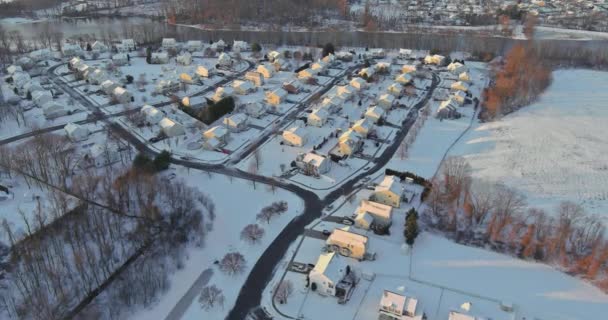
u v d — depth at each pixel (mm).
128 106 125625
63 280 64750
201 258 72625
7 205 80750
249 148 106125
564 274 69688
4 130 110438
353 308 63156
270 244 75500
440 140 112562
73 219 75125
